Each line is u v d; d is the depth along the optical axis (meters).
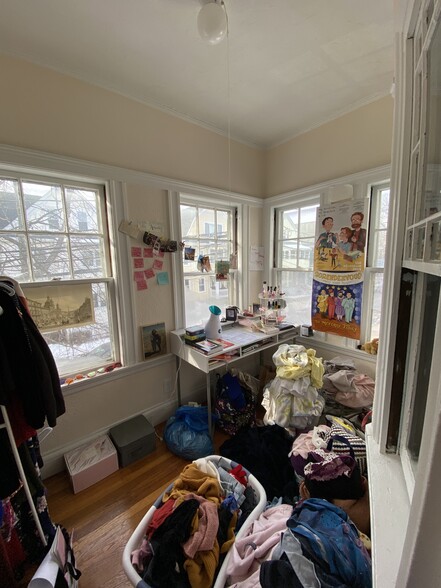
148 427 1.95
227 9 1.21
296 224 2.64
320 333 2.46
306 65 1.60
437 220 0.57
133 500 1.54
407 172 0.82
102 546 1.29
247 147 2.59
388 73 1.68
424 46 0.68
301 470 1.38
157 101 1.93
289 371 1.88
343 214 2.14
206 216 2.47
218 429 2.15
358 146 2.04
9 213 1.53
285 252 2.77
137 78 1.69
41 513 1.21
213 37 1.20
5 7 1.17
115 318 1.97
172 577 0.93
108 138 1.75
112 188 1.79
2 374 0.97
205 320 2.45
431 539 0.35
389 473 0.85
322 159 2.28
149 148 1.95
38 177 1.59
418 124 0.76
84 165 1.65
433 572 0.35
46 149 1.53
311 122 2.26
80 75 1.61
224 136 2.40
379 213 2.06
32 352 1.08
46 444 1.71
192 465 1.40
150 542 1.03
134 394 2.07
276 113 2.12
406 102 0.82
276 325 2.44
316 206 2.45
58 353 1.76
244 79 1.71
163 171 2.03
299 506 1.10
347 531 0.94
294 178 2.51
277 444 1.72
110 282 1.92
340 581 0.78
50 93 1.53
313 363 1.93
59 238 1.70
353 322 2.18
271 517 1.15
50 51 1.44
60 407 1.21
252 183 2.67
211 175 2.33
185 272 2.33
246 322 2.53
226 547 1.06
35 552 1.21
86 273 1.82
